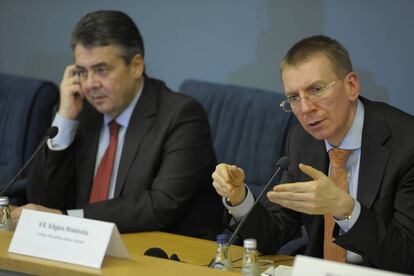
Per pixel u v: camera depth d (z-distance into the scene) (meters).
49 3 6.44
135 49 4.39
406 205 3.30
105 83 4.32
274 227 3.60
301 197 2.99
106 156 4.45
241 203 3.49
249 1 5.62
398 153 3.36
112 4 6.18
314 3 5.38
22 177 5.53
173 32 5.95
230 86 5.22
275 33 5.54
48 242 2.90
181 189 4.26
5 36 6.68
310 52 3.31
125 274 2.71
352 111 3.43
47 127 5.64
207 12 5.80
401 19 5.10
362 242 3.11
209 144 4.53
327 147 3.53
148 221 4.12
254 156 4.90
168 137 4.37
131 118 4.43
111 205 4.12
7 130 5.62
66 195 4.65
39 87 5.65
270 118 4.90
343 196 3.03
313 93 3.29
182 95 4.53
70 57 6.40
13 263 2.88
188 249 3.67
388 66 5.17
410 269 3.17
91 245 2.82
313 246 3.53
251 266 2.85
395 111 3.49
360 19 5.23
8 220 3.61
